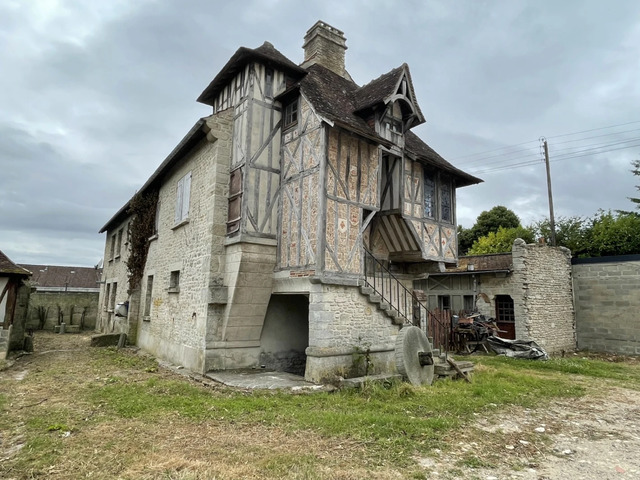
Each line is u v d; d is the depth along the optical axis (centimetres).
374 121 913
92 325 2150
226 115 929
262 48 941
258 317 872
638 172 2352
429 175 1109
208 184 927
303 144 841
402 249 1073
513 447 455
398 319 870
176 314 1005
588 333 1523
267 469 369
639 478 380
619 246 2045
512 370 1014
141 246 1377
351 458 400
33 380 757
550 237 2405
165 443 434
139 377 795
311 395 653
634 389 828
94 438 445
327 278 760
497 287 1512
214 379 753
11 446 426
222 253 874
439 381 797
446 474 373
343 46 1228
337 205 805
